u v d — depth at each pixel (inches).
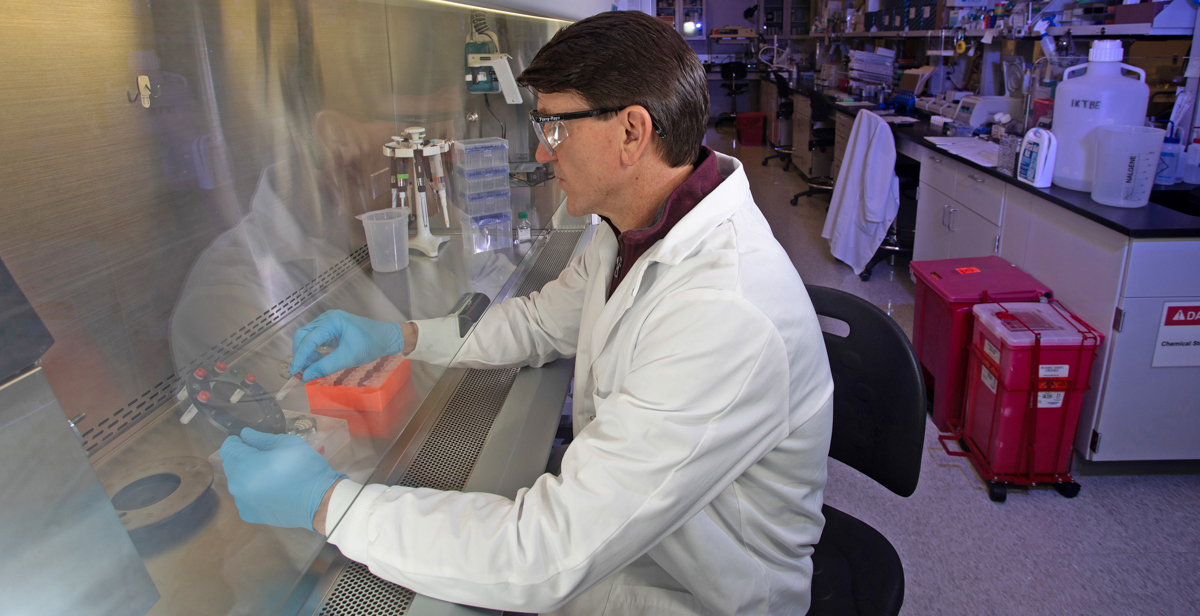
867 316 44.6
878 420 44.8
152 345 28.8
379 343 39.4
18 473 15.4
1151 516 76.2
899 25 202.5
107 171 27.2
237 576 23.7
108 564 18.5
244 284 35.0
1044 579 68.1
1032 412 77.8
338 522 28.1
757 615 36.9
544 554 27.8
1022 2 131.4
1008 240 101.0
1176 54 100.2
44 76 24.3
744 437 31.2
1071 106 88.0
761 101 375.6
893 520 77.7
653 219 36.6
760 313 30.9
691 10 409.7
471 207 58.8
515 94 67.2
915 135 146.3
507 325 46.4
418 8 52.1
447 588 27.3
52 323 24.5
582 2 83.4
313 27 40.9
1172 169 87.8
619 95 31.7
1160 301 73.4
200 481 26.1
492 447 37.0
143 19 28.6
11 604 15.8
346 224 45.5
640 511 28.4
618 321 35.5
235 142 34.7
